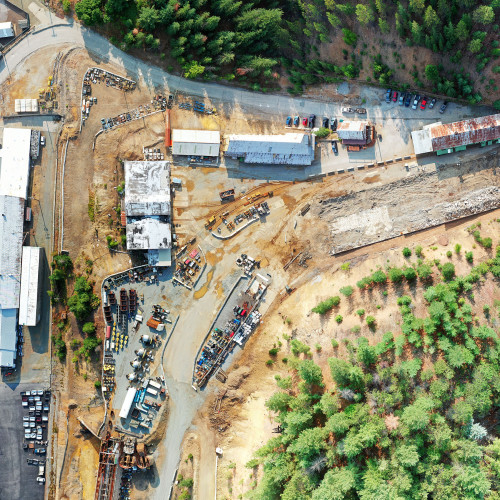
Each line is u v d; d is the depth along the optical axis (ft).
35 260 282.56
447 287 267.80
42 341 288.92
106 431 288.92
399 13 267.18
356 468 253.65
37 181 287.28
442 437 247.70
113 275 288.71
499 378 257.34
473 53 271.49
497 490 255.50
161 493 289.53
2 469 288.71
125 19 282.56
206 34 286.87
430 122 291.79
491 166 289.33
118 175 289.74
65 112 287.28
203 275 293.23
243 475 285.84
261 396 288.30
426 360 268.00
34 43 286.46
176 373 291.58
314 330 285.84
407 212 291.99
